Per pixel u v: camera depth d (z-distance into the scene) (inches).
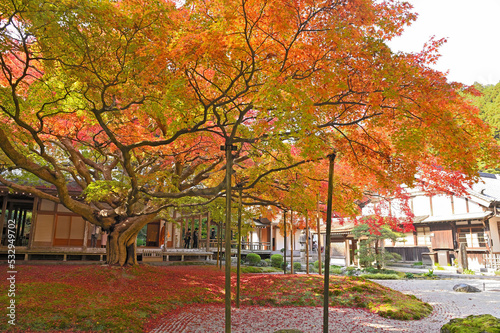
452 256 1079.0
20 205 921.5
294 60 273.6
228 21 229.6
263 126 271.1
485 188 1075.3
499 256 963.3
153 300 413.1
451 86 254.7
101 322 309.7
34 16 221.1
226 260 230.4
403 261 1235.9
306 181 469.1
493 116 1433.3
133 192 434.3
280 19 230.1
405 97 260.4
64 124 427.8
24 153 474.9
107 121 398.6
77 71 284.7
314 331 323.0
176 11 271.3
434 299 512.4
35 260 712.4
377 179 371.2
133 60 276.1
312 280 556.4
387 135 383.2
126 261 577.9
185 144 436.1
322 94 273.0
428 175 483.8
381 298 459.5
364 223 973.2
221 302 459.5
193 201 767.1
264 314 395.9
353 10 243.3
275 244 1588.3
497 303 479.2
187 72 297.6
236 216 724.0
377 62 255.4
